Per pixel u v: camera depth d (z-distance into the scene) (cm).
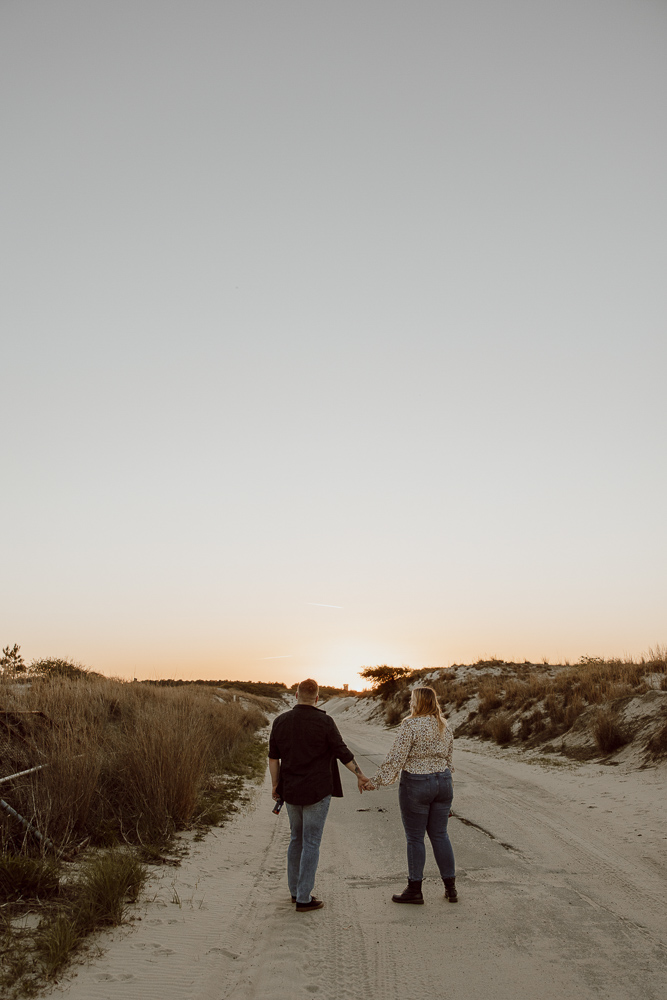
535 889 584
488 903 550
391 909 545
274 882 636
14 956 411
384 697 4216
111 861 566
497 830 818
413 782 563
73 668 1800
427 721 576
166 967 423
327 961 445
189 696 2069
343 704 5453
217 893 582
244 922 518
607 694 1648
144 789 796
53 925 450
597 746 1402
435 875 642
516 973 418
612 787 1053
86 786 710
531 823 855
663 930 485
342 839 820
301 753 560
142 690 1794
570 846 735
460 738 2097
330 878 648
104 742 916
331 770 564
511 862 674
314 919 524
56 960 405
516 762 1471
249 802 1038
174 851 704
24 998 367
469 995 392
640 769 1162
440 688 3139
